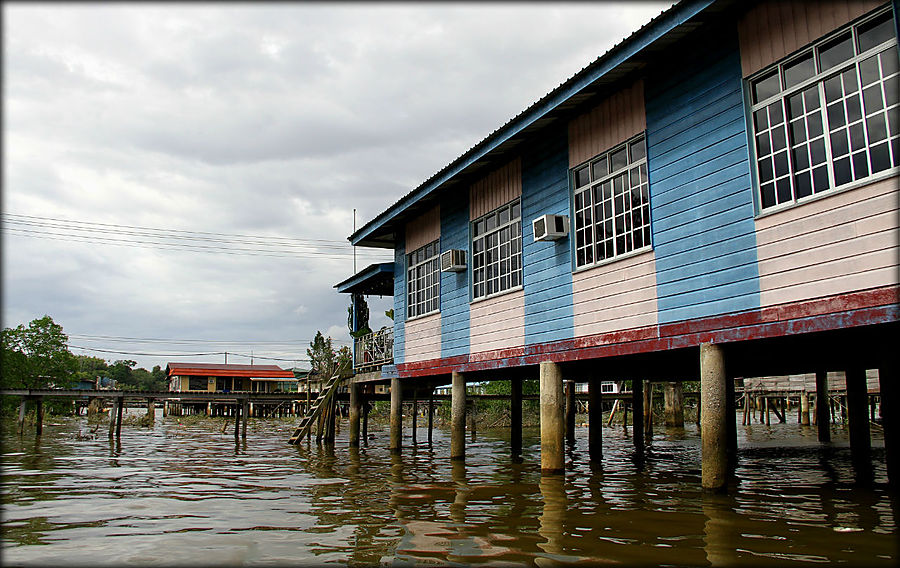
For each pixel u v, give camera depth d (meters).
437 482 9.52
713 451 7.32
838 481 9.09
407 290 15.57
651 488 8.46
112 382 68.25
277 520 6.79
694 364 11.20
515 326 11.08
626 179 8.92
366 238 17.47
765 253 6.75
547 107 9.47
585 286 9.45
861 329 6.03
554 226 9.84
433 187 13.16
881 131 5.87
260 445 18.70
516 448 14.84
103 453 15.87
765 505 7.06
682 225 7.82
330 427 19.33
